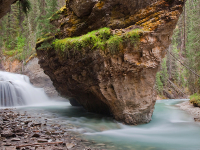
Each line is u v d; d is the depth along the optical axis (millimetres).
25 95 18844
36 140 4953
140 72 6934
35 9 26453
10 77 20938
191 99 14453
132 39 6047
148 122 8242
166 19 5922
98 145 5152
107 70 7066
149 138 6141
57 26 10227
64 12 9938
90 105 11750
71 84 10445
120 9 7328
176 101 20750
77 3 8266
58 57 9305
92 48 6977
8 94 17234
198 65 14547
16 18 31172
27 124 7016
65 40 8609
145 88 7426
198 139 6039
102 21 7719
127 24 7035
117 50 6457
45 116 9930
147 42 6121
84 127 7391
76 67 8469
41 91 21562
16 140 4844
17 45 28016
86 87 9422
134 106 7672
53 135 5738
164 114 11117
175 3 5922
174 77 31375
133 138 6094
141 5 6621
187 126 8023
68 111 12594
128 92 7383
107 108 9930
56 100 21531
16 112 11188
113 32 6766
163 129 7461
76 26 8922
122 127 7594
